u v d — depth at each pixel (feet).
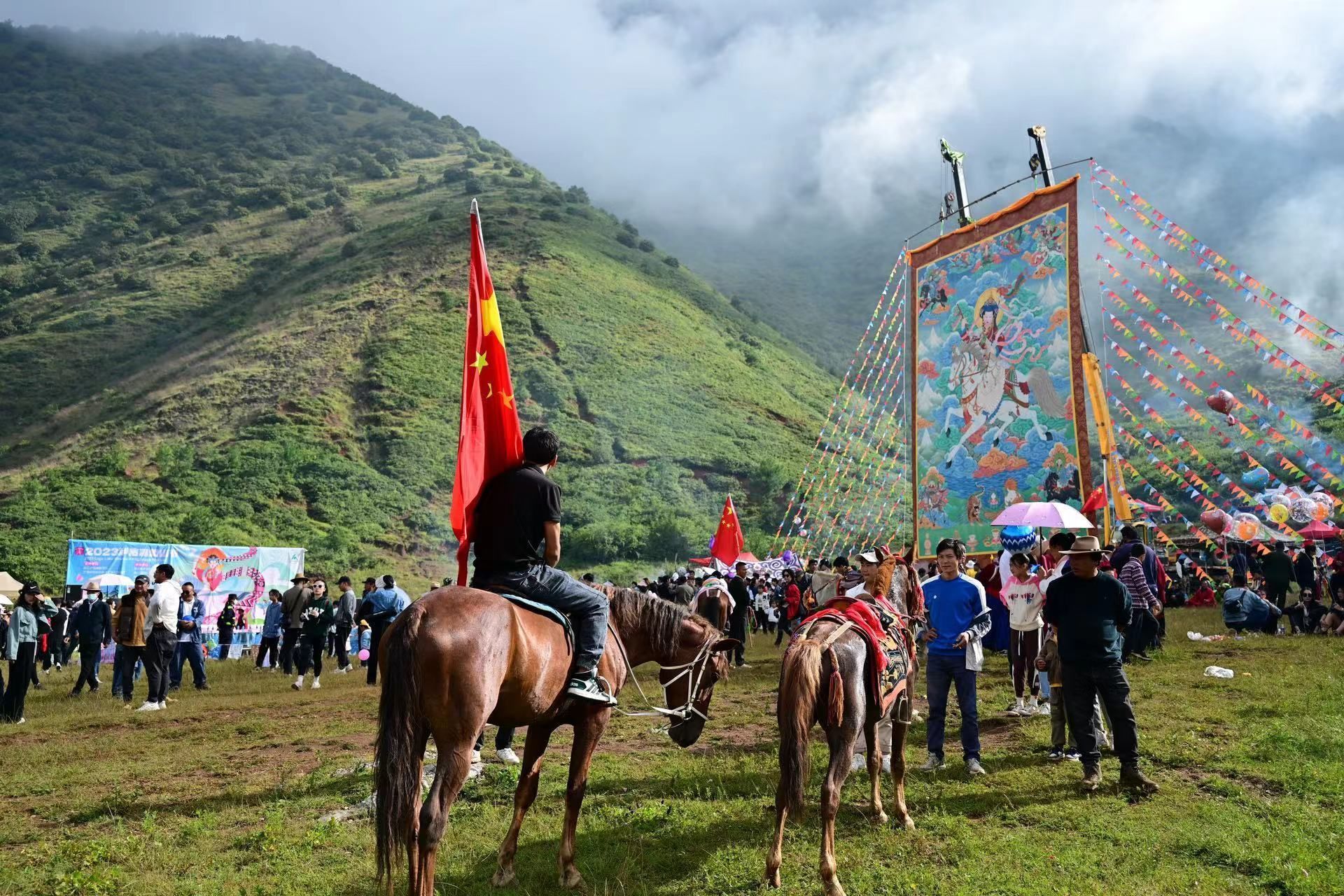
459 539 21.30
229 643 81.82
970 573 50.24
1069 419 65.67
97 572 84.38
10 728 43.62
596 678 20.97
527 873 21.52
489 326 22.43
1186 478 93.76
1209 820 23.77
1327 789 25.77
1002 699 41.65
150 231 498.69
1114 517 64.28
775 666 59.77
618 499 254.06
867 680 22.61
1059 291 67.36
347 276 376.07
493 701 18.03
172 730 42.29
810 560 88.07
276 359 308.19
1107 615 27.40
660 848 23.09
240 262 448.24
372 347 312.50
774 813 25.43
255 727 41.86
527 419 282.15
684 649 25.05
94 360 344.90
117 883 21.35
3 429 293.02
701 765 31.09
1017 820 24.64
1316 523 97.71
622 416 295.48
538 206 496.64
